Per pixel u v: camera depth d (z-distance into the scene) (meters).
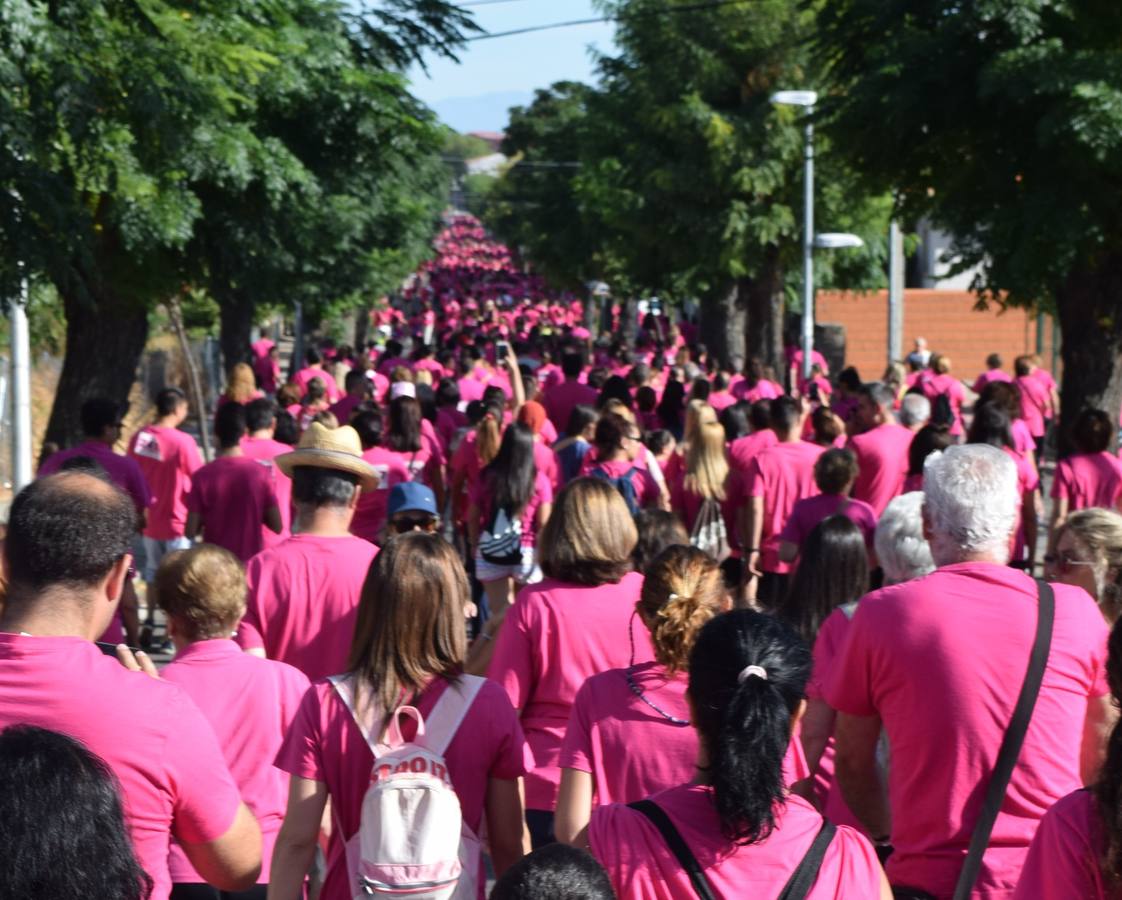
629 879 2.71
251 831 3.04
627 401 14.96
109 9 11.11
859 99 13.96
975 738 3.35
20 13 9.45
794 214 31.33
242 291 15.96
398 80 17.12
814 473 7.59
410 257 29.41
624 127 32.69
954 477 3.57
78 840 1.90
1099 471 8.41
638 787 3.62
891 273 30.23
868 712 3.59
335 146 17.11
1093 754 3.51
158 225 11.70
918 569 4.77
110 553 2.94
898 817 3.48
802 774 3.67
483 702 3.63
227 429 8.88
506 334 54.78
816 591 5.07
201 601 4.21
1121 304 14.09
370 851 3.29
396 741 3.54
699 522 9.56
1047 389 18.81
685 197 31.80
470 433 11.23
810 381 21.94
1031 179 13.29
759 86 31.41
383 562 3.62
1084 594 3.56
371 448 9.72
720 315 35.41
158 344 33.50
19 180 9.79
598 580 4.55
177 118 11.34
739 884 2.70
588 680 3.77
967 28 13.20
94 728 2.80
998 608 3.44
